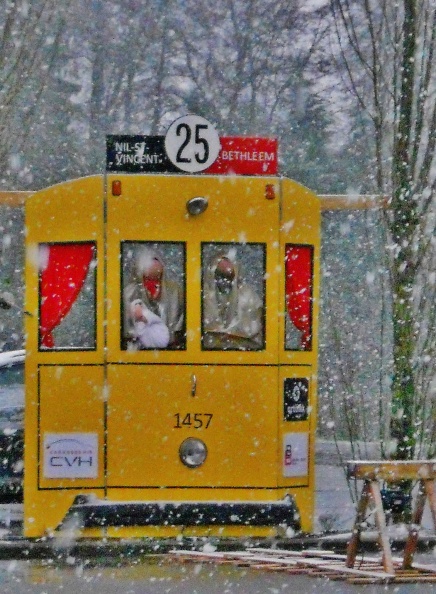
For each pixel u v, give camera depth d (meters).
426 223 31.67
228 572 25.28
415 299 32.03
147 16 97.81
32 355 28.25
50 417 28.11
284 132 79.75
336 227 53.09
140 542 27.97
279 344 28.44
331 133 76.25
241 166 28.73
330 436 51.84
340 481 38.91
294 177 75.38
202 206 28.22
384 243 31.89
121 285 28.17
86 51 96.19
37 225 28.42
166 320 28.22
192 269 28.25
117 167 28.42
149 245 28.25
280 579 24.39
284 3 90.50
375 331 48.38
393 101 32.03
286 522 28.16
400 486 31.09
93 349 28.11
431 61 32.09
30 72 53.03
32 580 24.34
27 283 28.33
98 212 28.25
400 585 23.73
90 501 27.89
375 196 30.45
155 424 28.08
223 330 28.31
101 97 96.19
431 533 29.83
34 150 81.25
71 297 28.25
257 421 28.25
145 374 28.11
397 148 31.64
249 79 92.56
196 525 27.88
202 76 97.00
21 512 33.72
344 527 30.28
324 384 51.00
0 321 66.31
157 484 28.05
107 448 28.05
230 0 96.00
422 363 31.89
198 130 28.53
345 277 51.62
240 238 28.42
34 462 28.06
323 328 49.78
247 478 28.20
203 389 28.17
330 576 24.47
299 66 84.12
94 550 27.75
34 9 52.72
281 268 28.53
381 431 32.34
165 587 23.45
